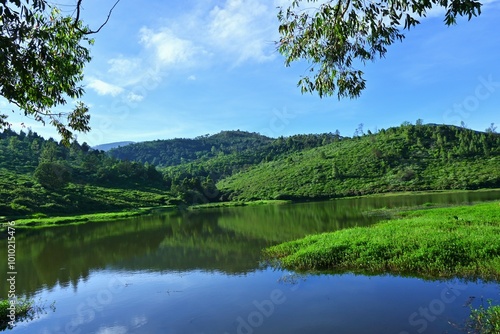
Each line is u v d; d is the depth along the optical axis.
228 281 17.55
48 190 81.88
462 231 20.22
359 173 114.75
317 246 20.27
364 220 39.09
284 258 20.25
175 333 11.84
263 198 108.31
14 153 120.31
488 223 24.38
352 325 11.30
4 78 6.50
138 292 16.95
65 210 71.94
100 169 115.38
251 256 23.27
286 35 8.16
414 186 95.50
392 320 11.43
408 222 26.80
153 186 121.81
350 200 84.12
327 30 7.55
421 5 6.38
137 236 38.16
